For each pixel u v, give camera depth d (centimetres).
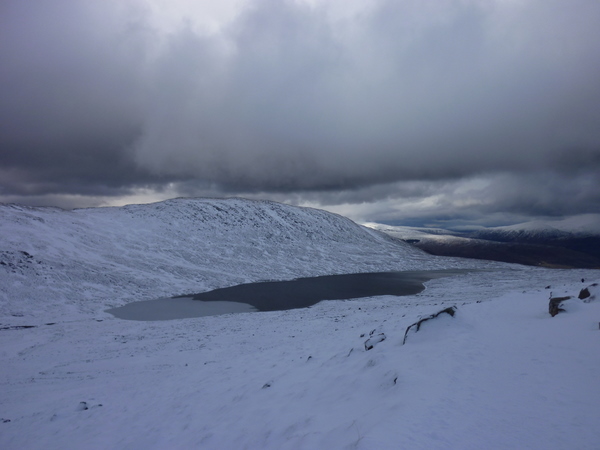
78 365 2097
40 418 1246
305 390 1012
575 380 768
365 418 675
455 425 602
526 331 1216
